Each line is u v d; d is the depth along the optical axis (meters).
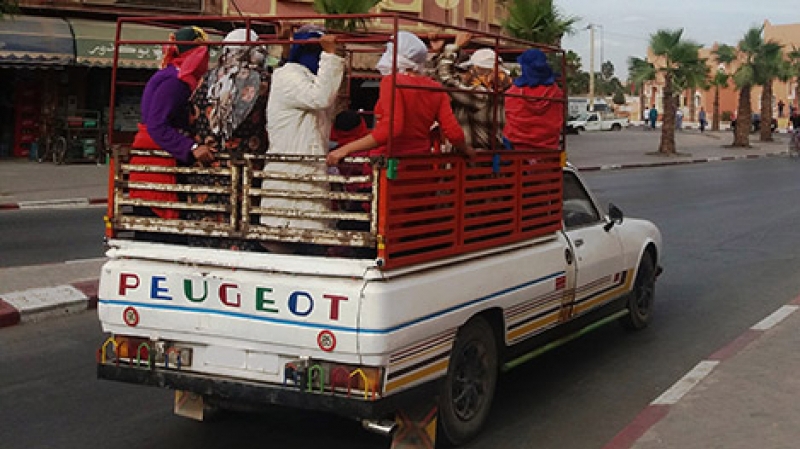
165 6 22.52
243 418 5.66
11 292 8.50
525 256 5.50
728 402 5.29
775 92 78.19
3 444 5.18
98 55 21.22
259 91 4.72
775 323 7.31
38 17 21.42
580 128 56.12
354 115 5.43
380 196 4.27
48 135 23.06
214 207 4.68
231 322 4.50
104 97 23.69
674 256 11.87
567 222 6.51
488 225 5.16
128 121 23.59
